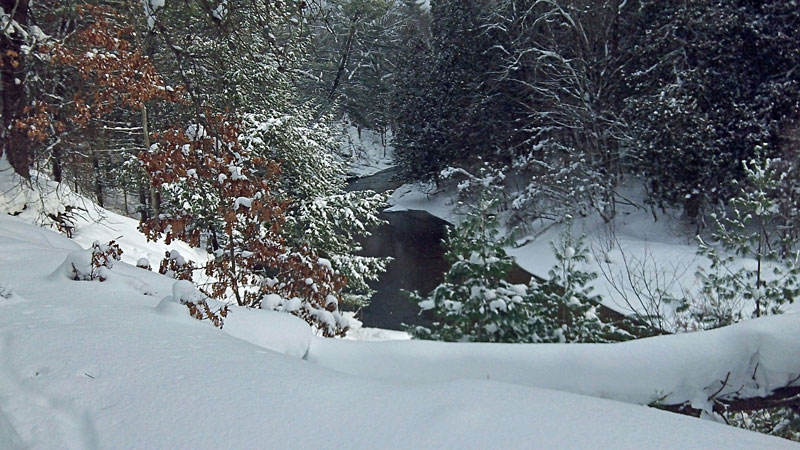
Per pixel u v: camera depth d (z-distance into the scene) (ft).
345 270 47.37
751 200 24.44
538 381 12.59
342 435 7.58
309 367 10.37
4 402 8.97
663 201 60.70
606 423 7.68
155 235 22.30
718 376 12.58
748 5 54.29
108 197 79.61
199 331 12.46
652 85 61.36
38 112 34.42
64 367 10.14
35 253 21.06
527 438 7.25
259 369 10.02
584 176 66.59
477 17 90.17
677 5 59.98
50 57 33.45
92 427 8.11
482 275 19.16
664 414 8.18
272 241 23.36
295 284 23.08
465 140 92.79
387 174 145.59
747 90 53.06
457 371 12.84
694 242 53.21
